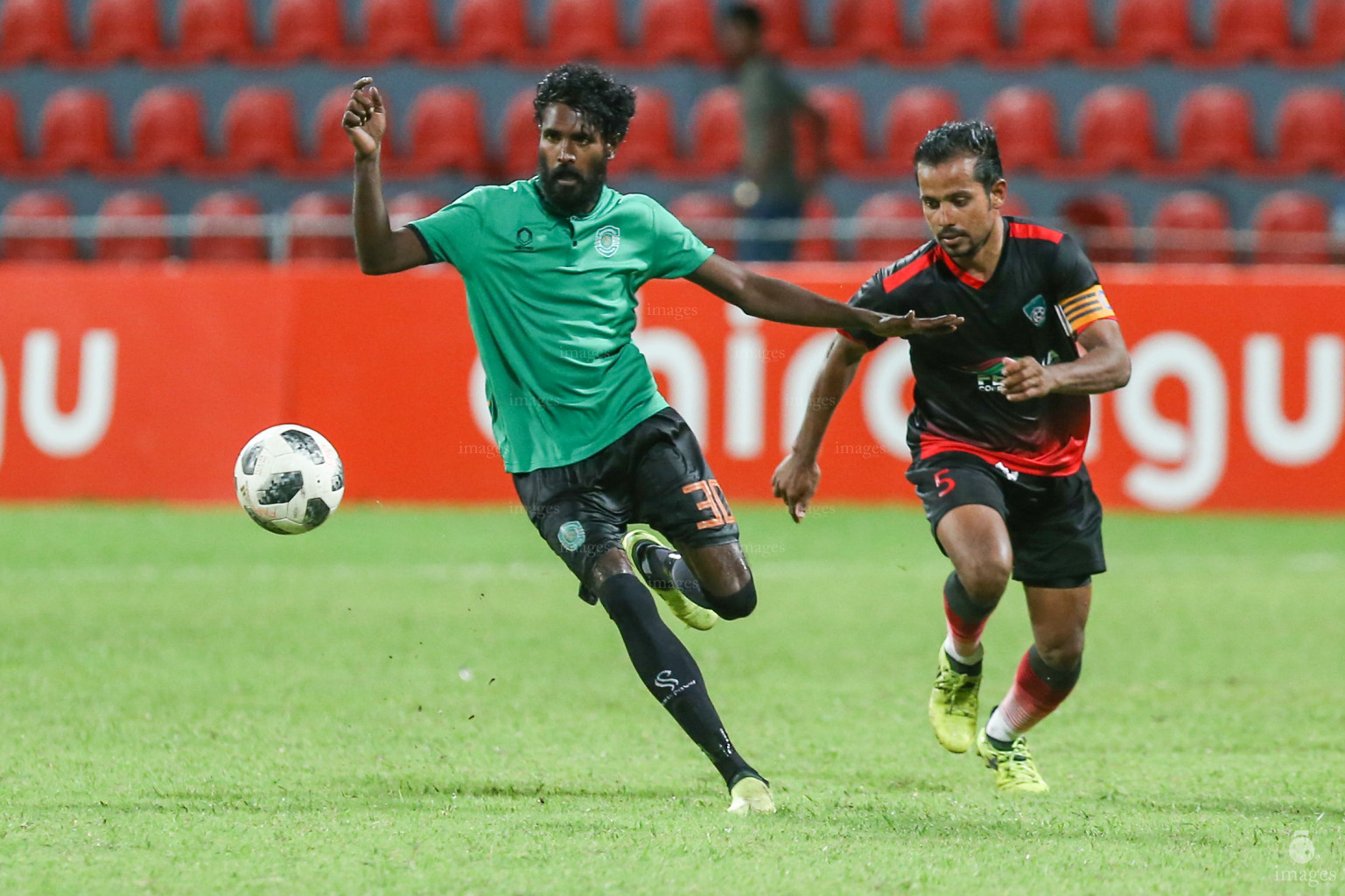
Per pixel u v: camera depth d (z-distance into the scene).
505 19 60.25
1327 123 56.03
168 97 58.19
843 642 27.53
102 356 43.56
